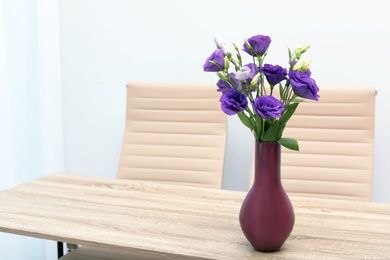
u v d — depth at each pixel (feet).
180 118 8.32
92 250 6.93
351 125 7.54
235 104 4.42
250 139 9.32
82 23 10.05
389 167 8.76
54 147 10.11
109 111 10.19
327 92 7.64
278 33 8.98
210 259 4.59
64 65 10.29
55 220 5.47
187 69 9.58
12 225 5.30
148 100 8.48
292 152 7.70
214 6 9.23
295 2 8.82
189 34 9.45
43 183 6.77
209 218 5.56
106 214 5.66
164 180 8.23
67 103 10.41
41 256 9.93
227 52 4.74
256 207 4.68
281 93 4.64
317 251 4.73
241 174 9.47
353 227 5.30
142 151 8.38
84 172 10.55
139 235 5.09
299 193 7.63
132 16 9.74
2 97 8.73
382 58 8.58
